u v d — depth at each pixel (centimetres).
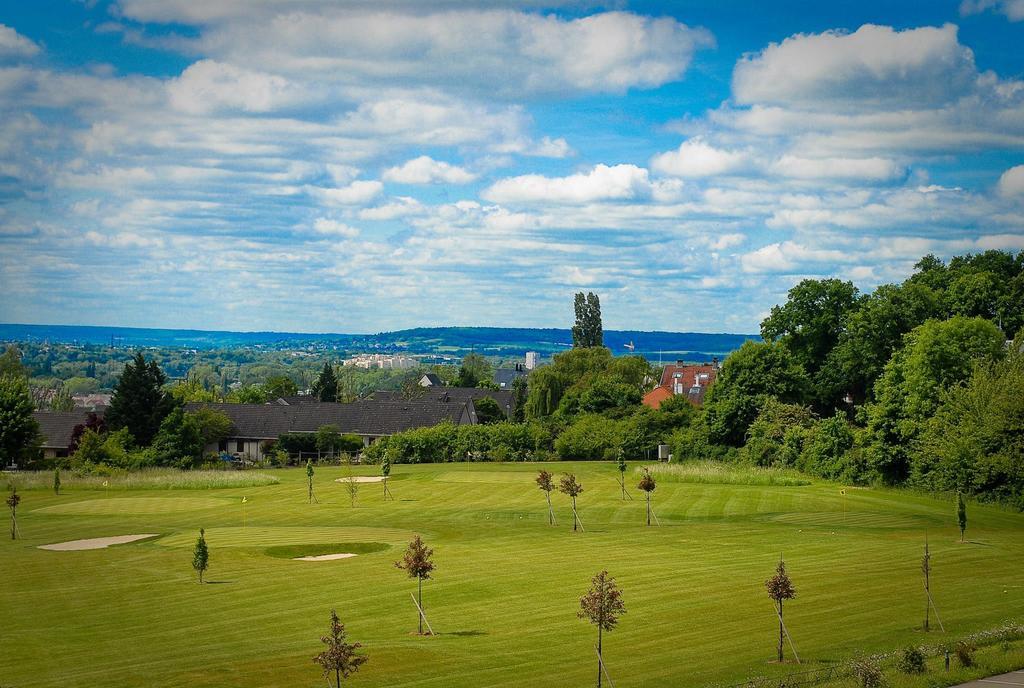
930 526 7006
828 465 9931
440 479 10169
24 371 19712
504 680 3469
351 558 5912
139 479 10144
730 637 4006
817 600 4625
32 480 10144
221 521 7688
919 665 3422
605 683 3406
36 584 5259
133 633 4228
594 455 12438
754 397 11444
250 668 3641
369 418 14988
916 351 9594
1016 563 5500
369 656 3791
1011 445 8119
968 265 13238
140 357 12862
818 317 12694
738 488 9250
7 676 3578
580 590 4909
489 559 5753
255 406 15275
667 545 6194
